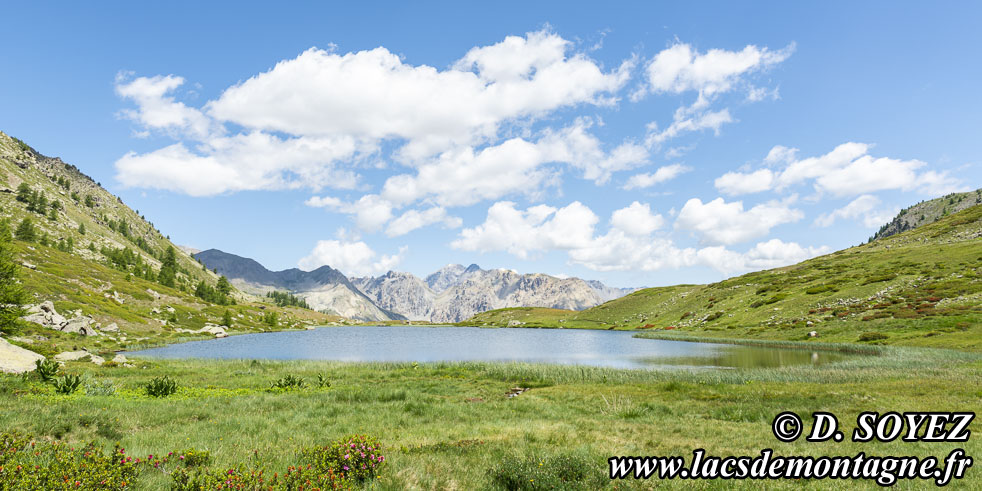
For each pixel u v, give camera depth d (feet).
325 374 144.25
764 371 146.00
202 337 413.59
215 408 75.31
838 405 79.00
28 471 28.53
